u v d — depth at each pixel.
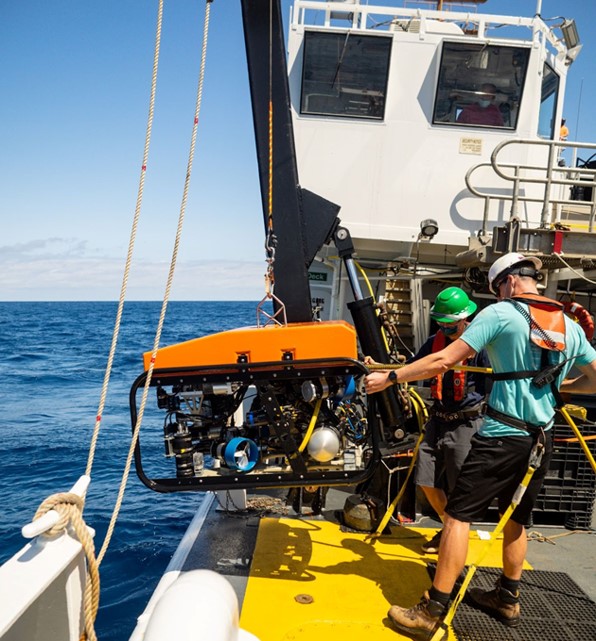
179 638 1.54
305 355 3.01
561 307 2.83
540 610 3.29
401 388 3.91
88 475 2.39
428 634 2.90
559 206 6.78
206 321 73.50
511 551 3.07
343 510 4.63
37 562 1.93
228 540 4.07
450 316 3.62
